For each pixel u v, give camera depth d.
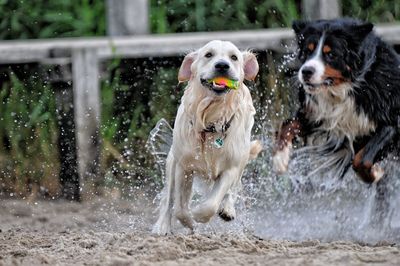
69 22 15.67
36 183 13.34
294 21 10.93
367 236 10.35
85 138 13.22
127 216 11.87
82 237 9.14
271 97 13.66
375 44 10.57
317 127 11.03
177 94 14.17
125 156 13.68
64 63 13.23
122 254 7.98
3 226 11.19
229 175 9.12
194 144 8.92
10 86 13.71
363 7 15.90
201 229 10.50
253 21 15.94
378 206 10.87
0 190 13.31
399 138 10.65
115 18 14.06
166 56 13.71
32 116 13.41
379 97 10.47
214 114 8.81
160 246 8.11
